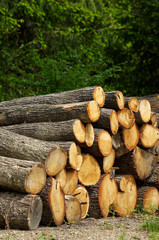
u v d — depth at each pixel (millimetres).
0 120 6109
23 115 5828
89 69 10969
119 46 15039
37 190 4395
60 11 15219
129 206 5711
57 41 14445
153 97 7289
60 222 4605
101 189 5258
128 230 4469
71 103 5391
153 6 13609
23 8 14039
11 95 12312
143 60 14555
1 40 13109
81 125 5066
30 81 10594
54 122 5254
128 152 5711
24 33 14828
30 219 4207
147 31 14180
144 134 5945
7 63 11984
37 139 5082
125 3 14594
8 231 4133
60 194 4645
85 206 5137
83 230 4418
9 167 4379
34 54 10953
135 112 5789
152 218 4969
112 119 5262
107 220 5109
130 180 5746
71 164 4809
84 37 15430
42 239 3928
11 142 4836
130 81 14703
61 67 10258
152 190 6004
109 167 5430
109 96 5500
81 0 15633
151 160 6109
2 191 4520
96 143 5098
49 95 6164
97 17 15812
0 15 13352
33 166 4328
